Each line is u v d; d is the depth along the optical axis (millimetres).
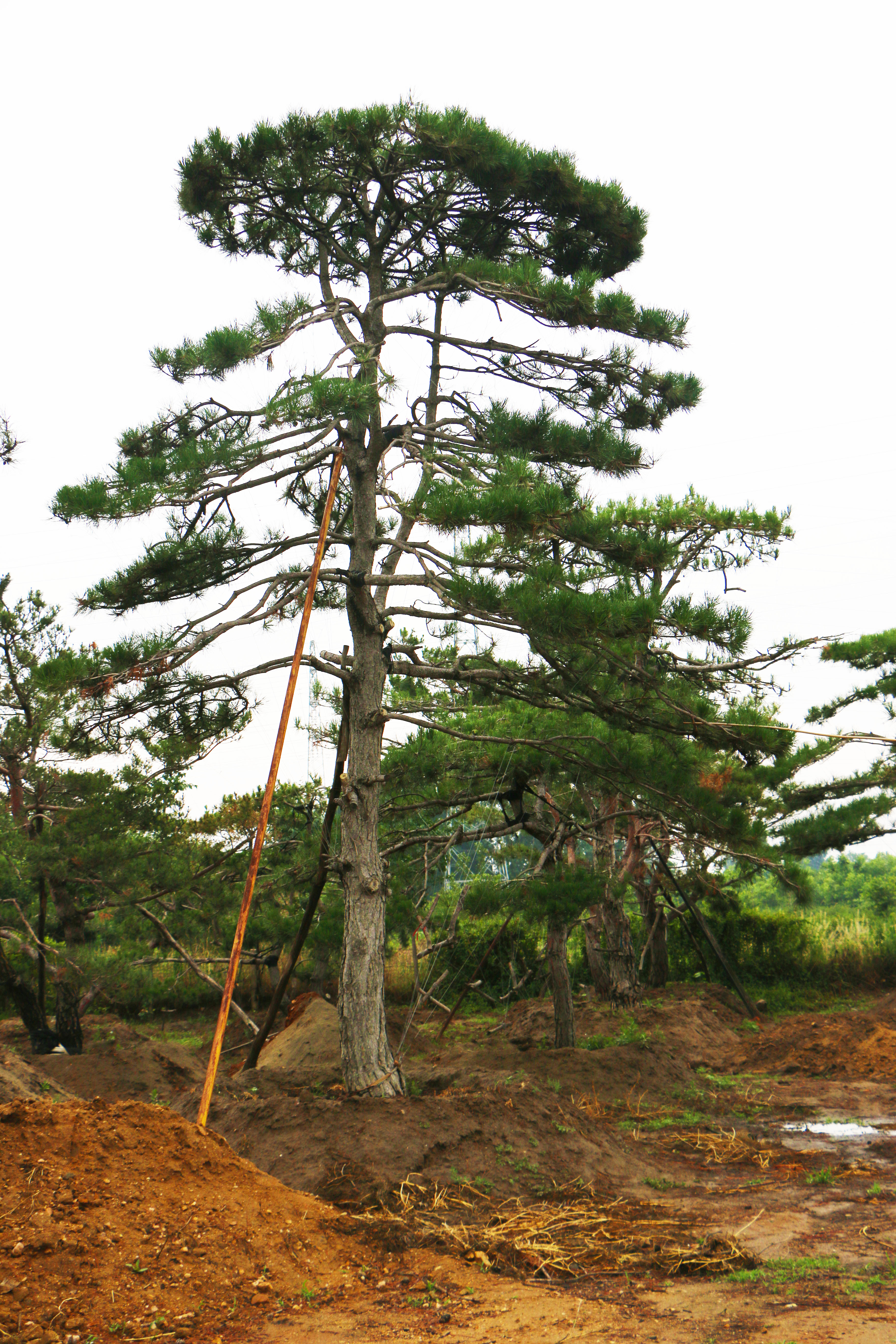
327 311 12797
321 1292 6430
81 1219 6539
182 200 13016
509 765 13703
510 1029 19859
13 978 15977
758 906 34906
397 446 12477
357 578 11891
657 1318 5855
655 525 10398
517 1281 6758
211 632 11031
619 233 13430
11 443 13945
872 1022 18078
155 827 16969
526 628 10172
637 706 11008
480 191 13109
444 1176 8750
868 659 23500
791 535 10734
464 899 14078
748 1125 12312
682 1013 19531
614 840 20516
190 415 12422
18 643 16938
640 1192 9164
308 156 12539
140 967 17359
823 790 24422
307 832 19141
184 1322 5805
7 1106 7457
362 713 12086
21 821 16984
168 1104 12922
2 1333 5465
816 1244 7402
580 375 13406
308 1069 13672
